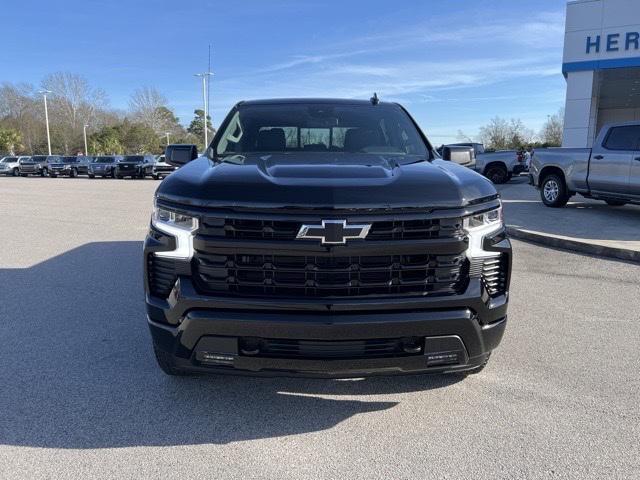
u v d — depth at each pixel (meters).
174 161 4.34
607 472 2.59
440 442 2.86
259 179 2.80
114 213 13.07
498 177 23.95
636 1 19.42
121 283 6.07
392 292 2.74
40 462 2.66
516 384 3.54
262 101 4.62
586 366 3.83
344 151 3.91
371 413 3.16
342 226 2.61
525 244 8.57
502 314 2.97
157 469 2.61
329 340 2.69
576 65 20.84
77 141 94.12
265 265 2.69
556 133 74.88
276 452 2.76
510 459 2.70
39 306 5.21
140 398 3.33
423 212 2.70
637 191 10.41
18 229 10.32
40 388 3.46
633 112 44.16
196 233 2.75
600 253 7.64
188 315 2.75
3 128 86.00
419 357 2.78
